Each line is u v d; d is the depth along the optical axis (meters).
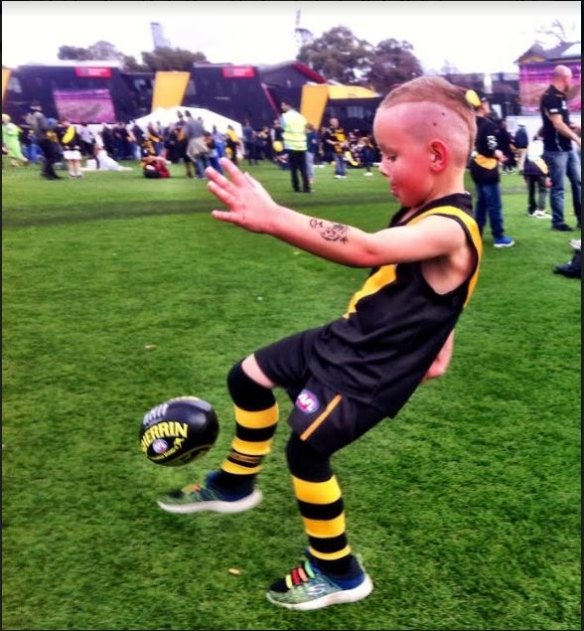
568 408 3.16
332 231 1.60
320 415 1.84
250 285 5.30
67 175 15.55
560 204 7.38
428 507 2.44
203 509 2.40
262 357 2.11
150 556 2.22
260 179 15.31
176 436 2.14
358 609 1.99
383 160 1.83
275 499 2.53
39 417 3.14
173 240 7.14
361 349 1.84
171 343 4.05
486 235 7.30
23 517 2.42
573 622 1.93
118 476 2.68
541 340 4.01
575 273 5.38
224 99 27.95
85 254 6.45
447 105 1.74
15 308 4.74
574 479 2.59
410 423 3.04
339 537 1.97
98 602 2.03
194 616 1.97
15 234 7.48
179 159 20.52
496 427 2.99
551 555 2.19
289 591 2.00
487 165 6.31
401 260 1.66
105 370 3.66
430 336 1.83
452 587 2.06
